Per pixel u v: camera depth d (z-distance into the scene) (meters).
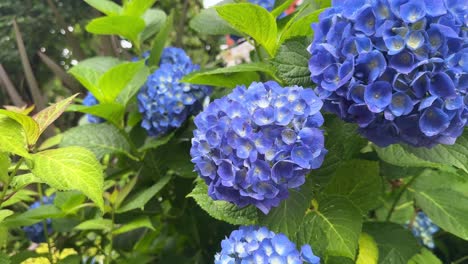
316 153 0.42
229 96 0.45
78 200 0.62
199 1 1.17
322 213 0.49
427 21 0.41
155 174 0.67
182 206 0.68
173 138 0.67
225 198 0.43
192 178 0.67
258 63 0.56
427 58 0.40
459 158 0.44
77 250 0.70
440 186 0.62
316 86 0.49
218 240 0.67
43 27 1.54
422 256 0.61
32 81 0.72
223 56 1.03
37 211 0.59
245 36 0.64
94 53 1.50
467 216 0.56
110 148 0.65
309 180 0.47
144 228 0.72
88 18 1.53
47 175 0.41
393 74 0.41
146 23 0.75
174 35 1.07
